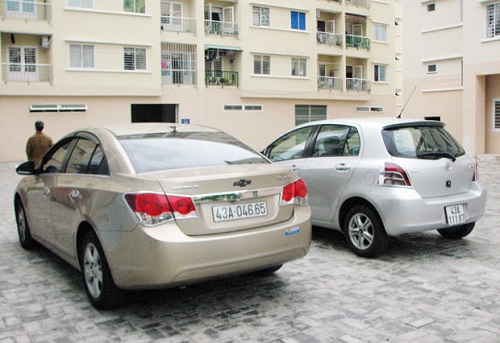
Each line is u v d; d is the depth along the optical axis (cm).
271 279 525
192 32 3097
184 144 476
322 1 3656
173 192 387
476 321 407
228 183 407
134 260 387
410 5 3039
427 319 412
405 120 628
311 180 664
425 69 2995
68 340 380
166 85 3022
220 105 3241
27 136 2622
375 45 4041
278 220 435
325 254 625
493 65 2402
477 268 557
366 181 589
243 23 3272
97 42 2741
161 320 418
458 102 2842
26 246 653
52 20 2619
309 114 3697
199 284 511
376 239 586
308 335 383
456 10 2809
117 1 2797
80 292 491
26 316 429
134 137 472
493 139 2520
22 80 2612
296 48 3522
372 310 434
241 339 377
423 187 572
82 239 464
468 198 602
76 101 2744
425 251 632
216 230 399
